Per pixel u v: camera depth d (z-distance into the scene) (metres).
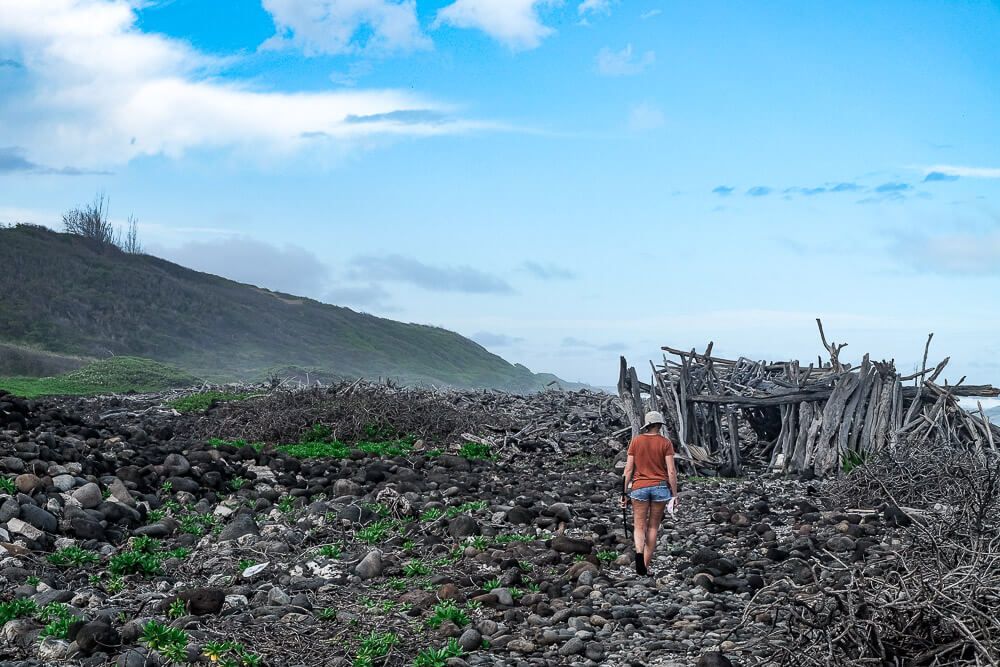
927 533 6.78
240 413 21.00
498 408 25.31
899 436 16.95
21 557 9.34
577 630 7.65
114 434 16.83
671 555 10.46
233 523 11.35
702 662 6.64
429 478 15.70
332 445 18.92
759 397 18.33
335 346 97.06
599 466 18.52
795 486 15.99
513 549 10.42
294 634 7.44
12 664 6.52
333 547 10.37
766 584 9.05
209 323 89.06
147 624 7.02
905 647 5.30
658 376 19.34
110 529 10.98
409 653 7.14
